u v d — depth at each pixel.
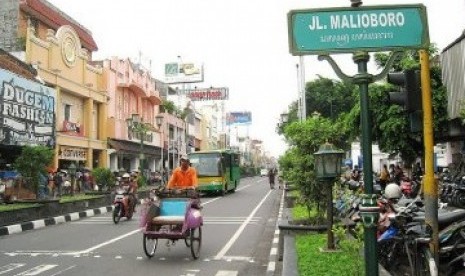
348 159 34.88
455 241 6.92
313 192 10.70
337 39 4.09
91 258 10.01
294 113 41.72
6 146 23.14
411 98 5.05
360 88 4.14
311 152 10.67
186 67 71.56
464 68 12.54
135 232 14.22
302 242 9.02
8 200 18.80
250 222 16.41
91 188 29.97
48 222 16.84
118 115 40.16
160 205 10.30
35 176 18.58
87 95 33.91
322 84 41.50
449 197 15.98
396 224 7.67
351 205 11.80
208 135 80.12
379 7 4.11
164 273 8.54
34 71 26.44
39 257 10.16
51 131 26.92
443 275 7.00
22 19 30.55
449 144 25.77
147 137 44.94
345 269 6.56
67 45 31.09
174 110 57.53
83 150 33.25
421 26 4.11
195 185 10.64
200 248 10.62
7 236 13.79
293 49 4.09
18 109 23.62
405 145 17.23
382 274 6.20
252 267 9.03
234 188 36.50
